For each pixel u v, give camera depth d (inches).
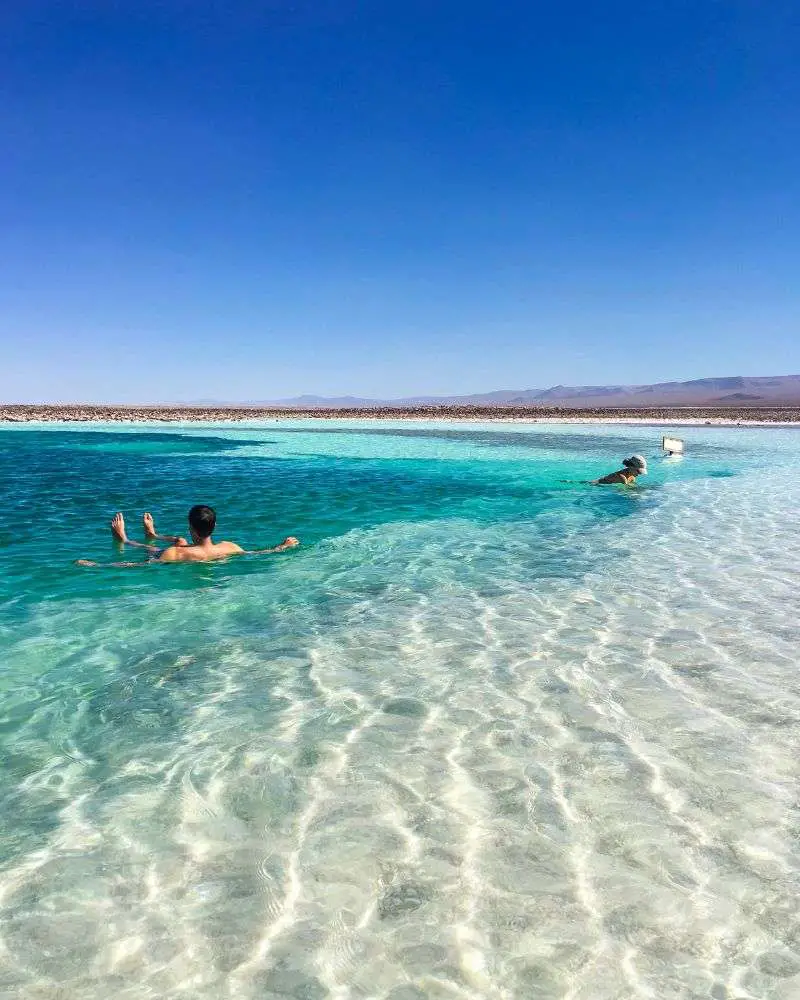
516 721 171.0
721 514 479.2
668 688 191.2
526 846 122.3
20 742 157.8
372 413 2706.7
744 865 117.6
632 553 357.7
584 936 101.6
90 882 111.6
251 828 126.6
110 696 182.5
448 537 395.2
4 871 114.0
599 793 139.6
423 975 94.2
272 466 815.1
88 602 264.2
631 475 626.5
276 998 90.4
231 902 107.7
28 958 96.3
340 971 94.8
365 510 488.1
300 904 107.5
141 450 1057.5
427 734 164.1
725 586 294.7
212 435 1454.2
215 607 259.9
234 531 406.6
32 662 205.2
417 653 216.2
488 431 1610.5
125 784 140.6
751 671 203.3
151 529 366.9
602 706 180.1
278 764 149.6
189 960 96.3
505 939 100.9
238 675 197.8
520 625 243.4
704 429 1684.3
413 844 122.6
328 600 270.8
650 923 104.2
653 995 91.3
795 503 531.8
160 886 111.0
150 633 231.1
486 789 140.8
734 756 154.8
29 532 394.3
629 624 245.3
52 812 130.6
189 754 153.3
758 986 92.7
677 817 131.3
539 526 430.9
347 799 136.6
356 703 180.5
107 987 91.7
